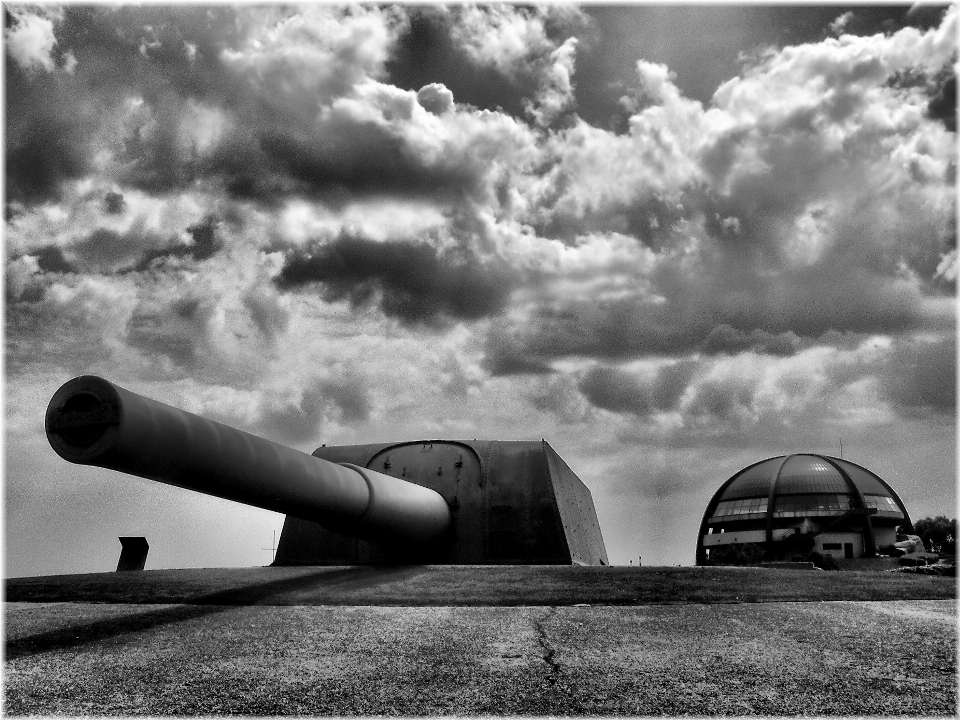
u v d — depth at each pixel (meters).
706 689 11.12
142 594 18.38
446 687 11.33
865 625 14.62
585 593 17.75
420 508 22.61
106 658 12.91
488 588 18.41
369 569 22.19
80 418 11.99
